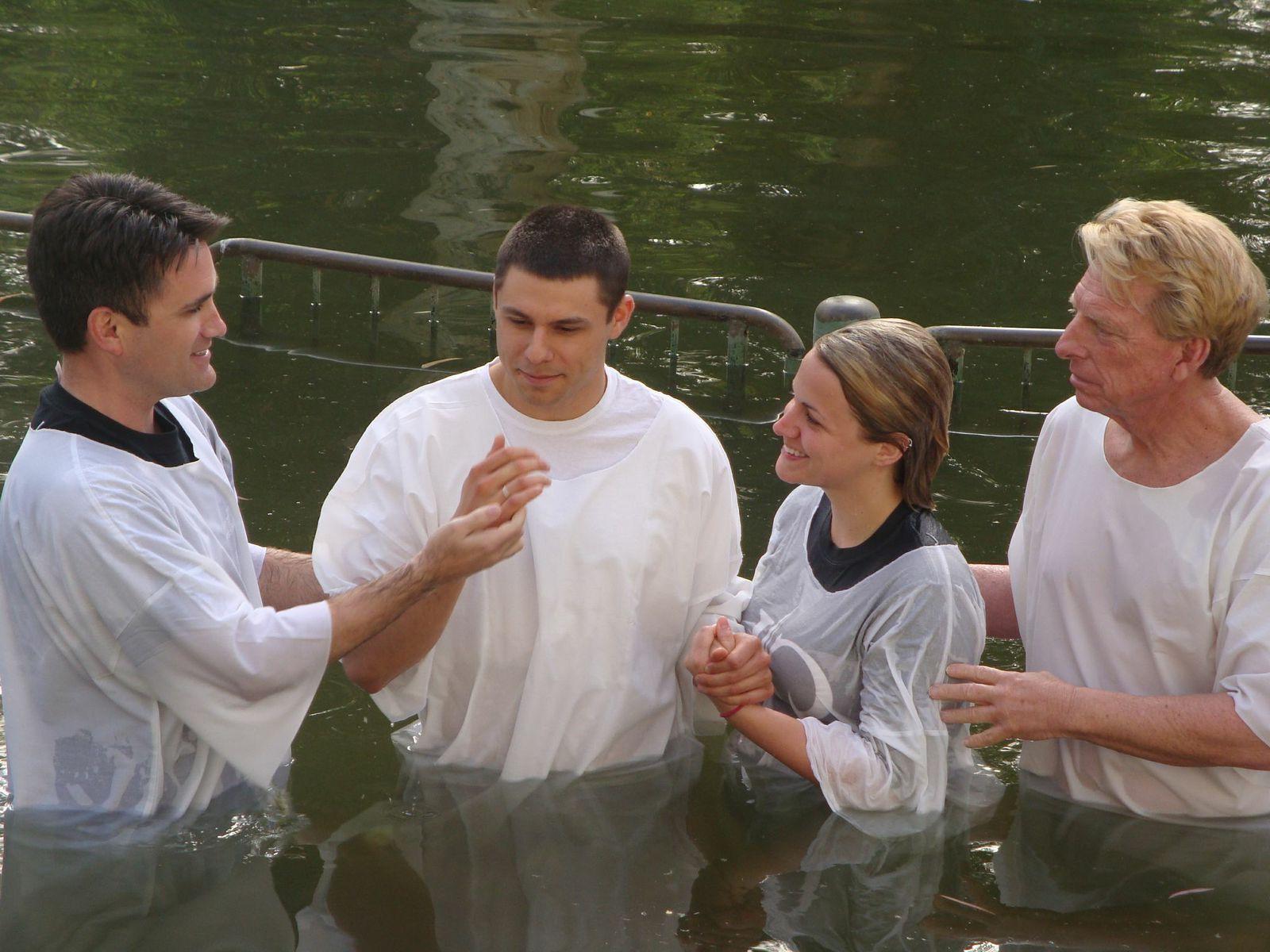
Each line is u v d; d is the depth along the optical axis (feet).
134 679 32.83
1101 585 35.24
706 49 167.84
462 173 124.98
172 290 31.60
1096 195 124.88
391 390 72.95
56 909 31.78
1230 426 33.73
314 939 31.24
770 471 64.23
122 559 31.45
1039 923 32.19
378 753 39.34
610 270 33.83
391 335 83.25
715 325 89.04
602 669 36.60
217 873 33.45
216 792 35.88
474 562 31.99
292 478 59.16
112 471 31.94
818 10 187.32
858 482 35.27
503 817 35.96
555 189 122.11
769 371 80.07
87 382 32.55
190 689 32.42
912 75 160.76
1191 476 33.86
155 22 169.78
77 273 31.17
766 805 36.94
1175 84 159.22
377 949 31.01
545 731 36.63
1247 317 32.14
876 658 35.19
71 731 33.68
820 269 105.81
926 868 34.35
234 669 32.01
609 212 117.08
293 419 67.31
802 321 94.07
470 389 36.78
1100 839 35.50
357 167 124.88
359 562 35.58
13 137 127.54
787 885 33.60
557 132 137.69
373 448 36.60
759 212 118.93
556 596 35.81
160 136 131.13
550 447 36.35
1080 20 185.88
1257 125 144.66
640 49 166.50
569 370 34.37
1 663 33.58
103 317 31.53
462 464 36.09
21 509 32.04
